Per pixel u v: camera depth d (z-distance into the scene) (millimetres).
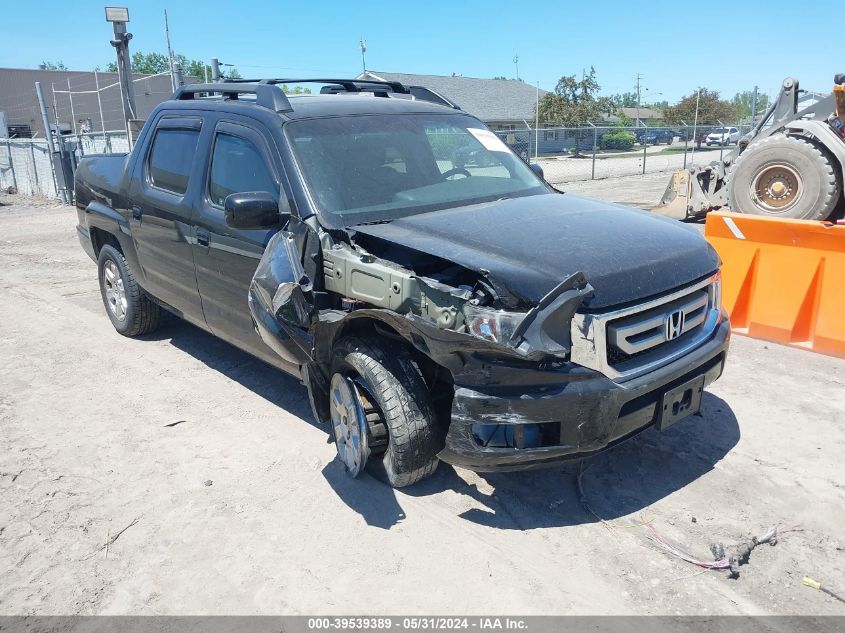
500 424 3104
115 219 5953
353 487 3861
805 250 5633
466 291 3125
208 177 4785
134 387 5344
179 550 3373
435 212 4066
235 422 4707
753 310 5949
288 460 4180
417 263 3555
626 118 58500
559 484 3850
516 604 2955
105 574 3217
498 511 3615
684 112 56219
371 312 3367
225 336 4957
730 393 4918
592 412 3098
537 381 3059
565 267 3189
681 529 3420
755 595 2969
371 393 3592
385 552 3316
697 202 11578
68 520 3631
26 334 6688
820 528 3404
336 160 4195
